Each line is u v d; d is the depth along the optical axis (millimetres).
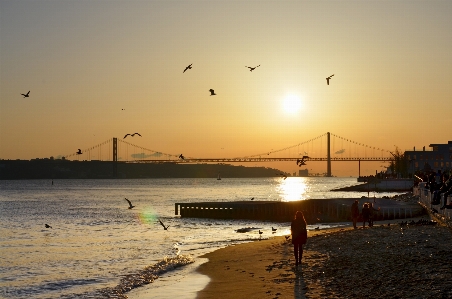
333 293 19375
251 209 77500
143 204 122812
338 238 34156
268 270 25562
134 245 45156
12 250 43781
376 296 18125
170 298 21922
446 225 35281
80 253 41094
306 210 75750
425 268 21422
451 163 190875
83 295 25109
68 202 135250
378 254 25875
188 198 154625
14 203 131125
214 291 22484
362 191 182250
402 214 57312
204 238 49781
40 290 27141
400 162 189000
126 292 24203
